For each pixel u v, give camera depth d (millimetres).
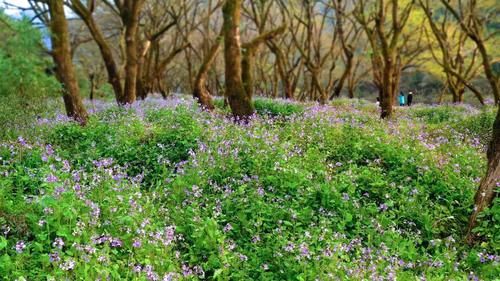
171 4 34688
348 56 34250
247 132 11547
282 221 7668
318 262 6371
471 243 8031
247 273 6508
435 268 6887
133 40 20172
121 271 5863
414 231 8320
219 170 9508
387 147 11438
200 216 7832
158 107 17031
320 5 47375
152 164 10625
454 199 9453
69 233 6230
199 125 12211
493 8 29672
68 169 8117
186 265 6652
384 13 22516
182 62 55156
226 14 14641
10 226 6438
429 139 14461
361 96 64625
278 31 15719
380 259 6551
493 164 8500
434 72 41406
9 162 9000
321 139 12516
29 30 10469
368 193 9398
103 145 11664
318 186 8789
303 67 42594
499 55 33938
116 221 6812
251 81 15266
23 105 14242
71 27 39938
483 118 17266
